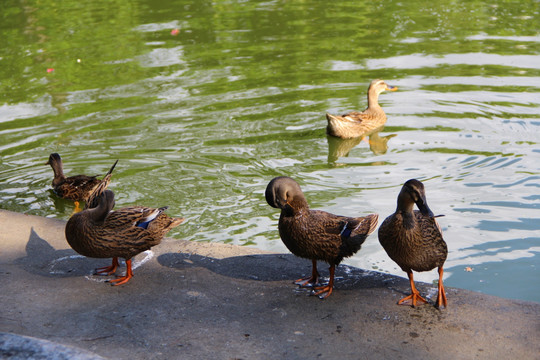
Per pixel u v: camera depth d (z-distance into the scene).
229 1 20.45
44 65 14.62
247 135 10.84
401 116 11.70
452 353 4.21
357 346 4.33
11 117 11.70
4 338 3.99
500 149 9.98
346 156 10.03
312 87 12.98
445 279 6.32
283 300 5.00
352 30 16.75
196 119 11.49
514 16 17.67
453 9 18.62
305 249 5.02
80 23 18.23
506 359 4.13
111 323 4.68
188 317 4.77
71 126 11.26
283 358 4.21
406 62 14.24
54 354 3.85
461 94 12.43
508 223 7.51
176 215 7.95
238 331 4.56
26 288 5.21
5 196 8.86
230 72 13.90
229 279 5.37
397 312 4.76
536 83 12.79
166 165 9.63
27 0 21.16
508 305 4.82
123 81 13.51
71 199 8.75
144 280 5.36
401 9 18.83
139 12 19.39
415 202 4.55
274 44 15.74
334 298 5.01
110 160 9.85
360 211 7.97
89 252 5.15
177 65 14.41
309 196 8.50
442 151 10.05
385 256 6.92
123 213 5.23
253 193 8.67
